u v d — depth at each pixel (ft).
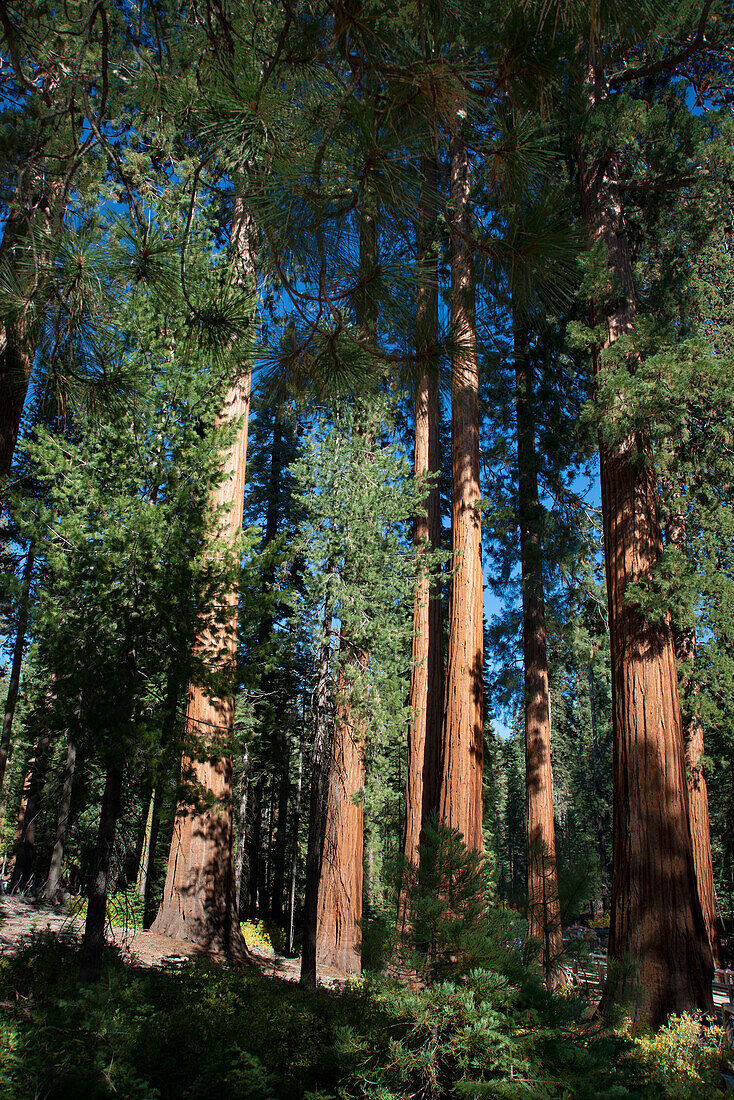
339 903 49.01
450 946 14.29
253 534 26.20
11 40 12.67
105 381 13.32
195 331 12.81
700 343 31.78
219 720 40.91
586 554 54.34
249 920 71.82
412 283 11.10
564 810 154.10
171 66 10.96
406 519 45.88
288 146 9.53
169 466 24.43
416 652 48.73
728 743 56.65
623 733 31.63
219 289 12.36
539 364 52.54
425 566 43.01
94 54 14.56
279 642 25.90
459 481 44.47
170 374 22.48
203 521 24.35
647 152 35.94
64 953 26.04
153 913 56.49
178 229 14.35
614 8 8.27
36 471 24.07
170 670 23.30
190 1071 17.88
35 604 22.65
